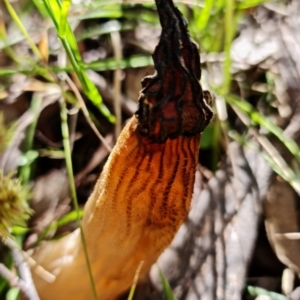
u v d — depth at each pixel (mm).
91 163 183
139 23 207
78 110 183
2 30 184
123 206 110
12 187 116
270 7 208
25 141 170
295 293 151
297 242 160
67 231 167
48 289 138
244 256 152
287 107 183
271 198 165
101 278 131
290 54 193
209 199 165
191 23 181
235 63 198
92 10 180
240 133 185
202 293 148
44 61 171
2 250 150
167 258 154
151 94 92
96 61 188
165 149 98
